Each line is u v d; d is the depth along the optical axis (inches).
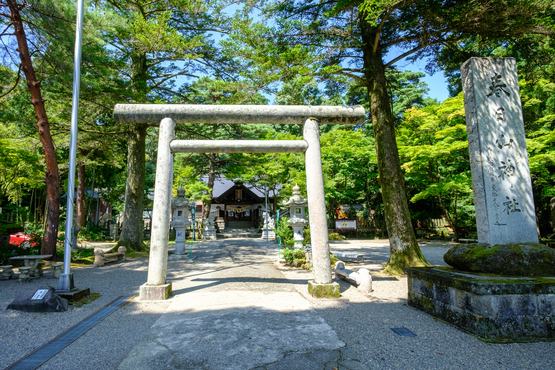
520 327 151.4
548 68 401.1
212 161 940.6
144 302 223.0
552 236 534.6
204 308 206.1
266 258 495.5
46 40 394.6
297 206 426.6
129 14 502.0
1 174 547.5
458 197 823.1
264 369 121.9
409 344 146.6
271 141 255.6
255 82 325.7
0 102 455.2
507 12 273.3
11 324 177.2
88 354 137.6
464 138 689.0
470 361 129.3
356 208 1059.3
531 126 611.2
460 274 179.0
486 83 205.5
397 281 297.1
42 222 760.3
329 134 885.8
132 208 524.4
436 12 295.3
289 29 339.0
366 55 366.6
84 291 235.9
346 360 130.1
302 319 182.5
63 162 750.5
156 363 127.1
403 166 717.3
